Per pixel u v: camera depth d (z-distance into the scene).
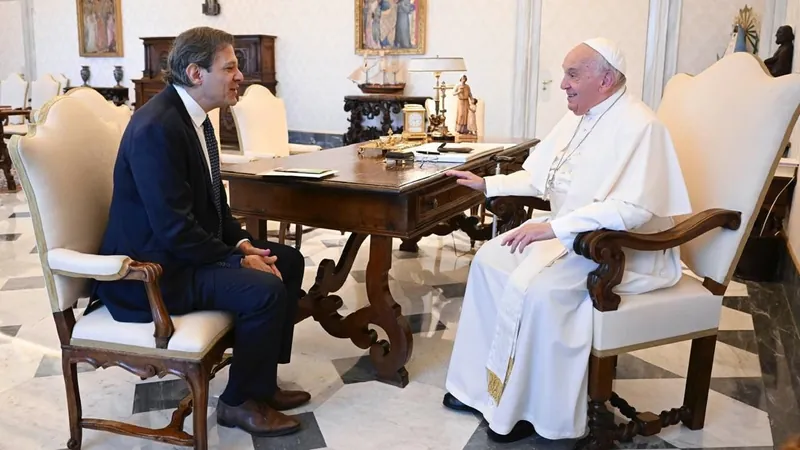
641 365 3.05
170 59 2.29
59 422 2.50
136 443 2.36
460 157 3.26
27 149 2.01
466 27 7.90
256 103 4.98
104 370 2.94
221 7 9.40
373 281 2.79
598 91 2.40
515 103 7.74
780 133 2.26
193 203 2.26
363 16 8.47
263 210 2.89
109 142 2.37
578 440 2.35
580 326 2.23
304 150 5.34
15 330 3.37
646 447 2.37
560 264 2.33
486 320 2.53
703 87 2.57
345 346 3.22
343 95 8.88
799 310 3.51
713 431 2.48
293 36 9.02
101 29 10.25
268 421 2.40
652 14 6.91
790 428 2.51
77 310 3.55
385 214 2.67
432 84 8.25
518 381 2.27
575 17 7.28
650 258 2.36
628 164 2.27
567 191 2.52
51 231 2.08
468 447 2.36
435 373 2.95
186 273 2.21
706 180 2.44
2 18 10.83
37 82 8.41
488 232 4.59
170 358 2.08
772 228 4.35
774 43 6.29
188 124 2.27
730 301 3.93
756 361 3.09
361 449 2.34
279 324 2.29
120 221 2.19
